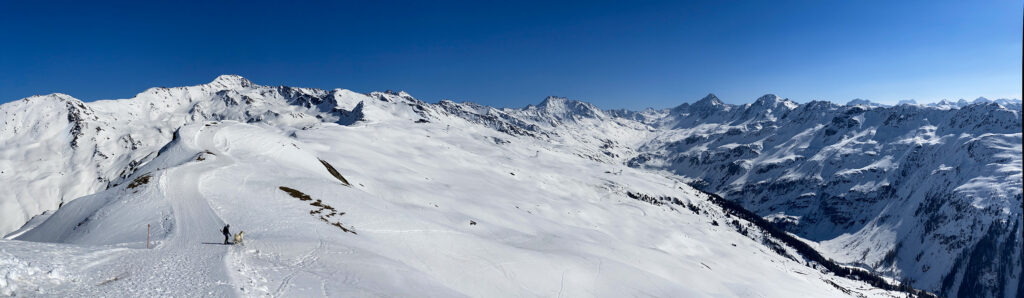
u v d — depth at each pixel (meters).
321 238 45.03
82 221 52.81
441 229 66.12
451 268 52.12
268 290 24.48
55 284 20.61
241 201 61.03
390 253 48.62
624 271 70.38
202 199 58.97
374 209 69.94
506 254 61.66
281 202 63.66
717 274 116.31
